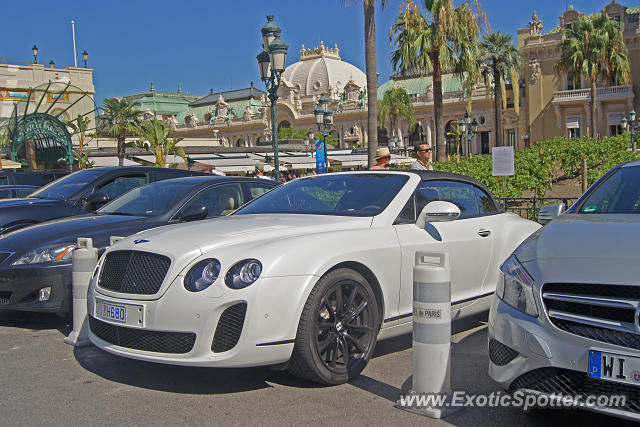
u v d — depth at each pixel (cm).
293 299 349
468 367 414
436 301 335
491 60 4384
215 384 386
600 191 420
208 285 346
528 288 301
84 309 489
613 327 269
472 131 4278
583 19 3834
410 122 5566
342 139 7706
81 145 3334
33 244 532
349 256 379
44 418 337
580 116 5056
